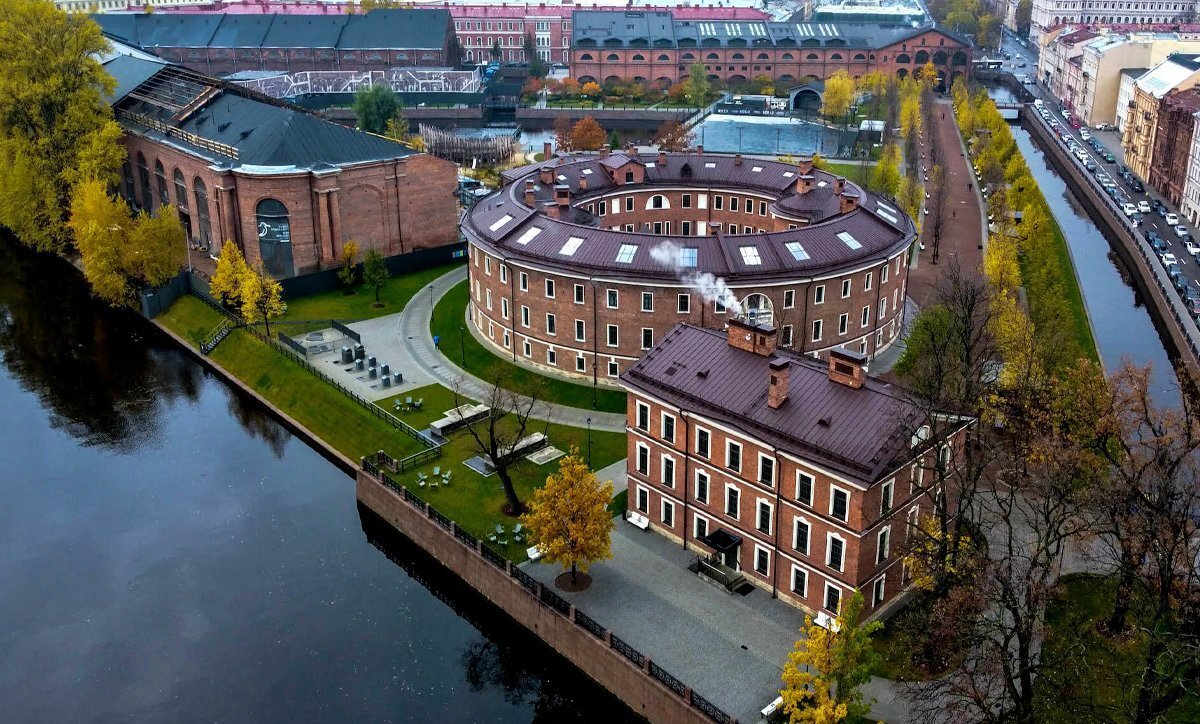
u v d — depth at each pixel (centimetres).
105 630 7319
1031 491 7219
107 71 17000
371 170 13262
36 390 10881
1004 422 7819
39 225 14575
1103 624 6531
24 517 8619
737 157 14188
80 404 10588
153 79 16138
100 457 9562
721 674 6238
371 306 12406
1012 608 5341
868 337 10644
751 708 5959
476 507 8150
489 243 10719
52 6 14800
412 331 11656
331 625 7400
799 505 6544
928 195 18012
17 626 7356
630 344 9994
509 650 7219
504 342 10975
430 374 10519
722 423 6838
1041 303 10856
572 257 10019
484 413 9556
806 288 9838
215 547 8262
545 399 9938
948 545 6262
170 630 7319
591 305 9956
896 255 10556
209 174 13025
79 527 8494
